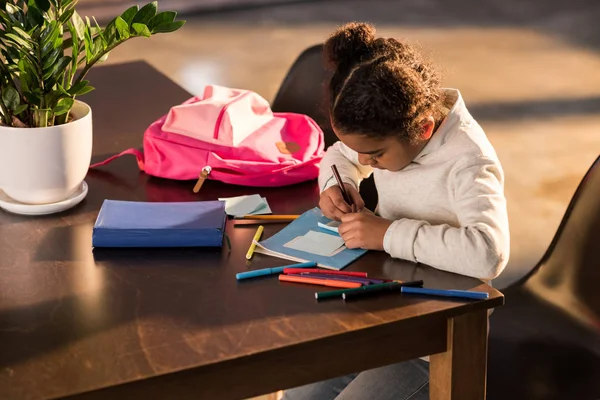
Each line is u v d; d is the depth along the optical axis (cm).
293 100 208
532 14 598
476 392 128
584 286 162
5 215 149
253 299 121
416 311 117
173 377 104
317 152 171
